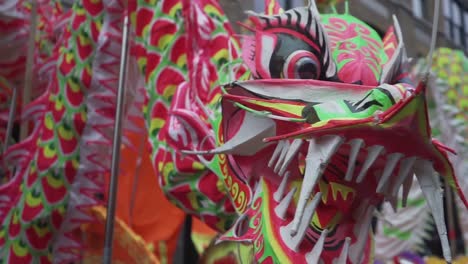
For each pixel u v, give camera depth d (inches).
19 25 140.2
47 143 112.9
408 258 125.3
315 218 61.2
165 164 91.1
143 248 122.1
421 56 177.8
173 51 99.2
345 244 58.7
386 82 62.9
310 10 63.7
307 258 58.2
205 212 88.1
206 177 87.4
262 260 61.1
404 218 130.4
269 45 64.7
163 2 102.3
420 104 51.4
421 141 53.2
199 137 84.8
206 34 96.6
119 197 147.2
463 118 134.6
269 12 70.4
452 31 193.5
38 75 134.3
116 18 111.6
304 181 54.0
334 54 64.2
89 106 111.7
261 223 62.9
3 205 118.6
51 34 144.8
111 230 96.7
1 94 145.9
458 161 132.3
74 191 111.6
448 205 143.3
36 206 110.7
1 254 114.5
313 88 60.0
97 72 111.4
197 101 89.5
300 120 57.7
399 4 171.2
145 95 102.2
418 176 55.2
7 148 134.0
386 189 57.7
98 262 129.3
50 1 149.9
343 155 58.4
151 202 147.6
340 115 55.4
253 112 61.9
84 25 112.7
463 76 137.3
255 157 66.6
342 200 60.6
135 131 122.6
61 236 113.4
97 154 112.7
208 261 100.3
